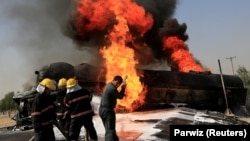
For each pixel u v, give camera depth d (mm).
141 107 14320
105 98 7062
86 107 8008
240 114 17609
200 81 16344
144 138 8125
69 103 7949
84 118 7934
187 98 15828
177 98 15539
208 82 16609
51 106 6352
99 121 10992
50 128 6309
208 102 16625
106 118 6992
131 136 8391
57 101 9695
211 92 16766
